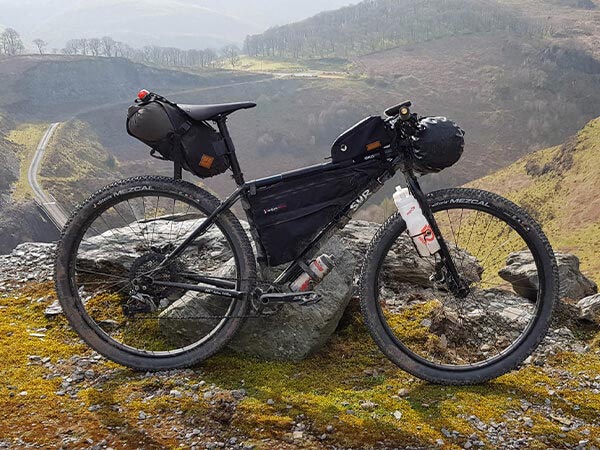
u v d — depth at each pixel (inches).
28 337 143.6
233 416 110.4
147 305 130.0
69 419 109.3
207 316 131.5
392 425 109.7
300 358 133.8
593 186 3801.7
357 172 124.4
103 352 128.0
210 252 162.7
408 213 122.9
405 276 174.7
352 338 145.3
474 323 153.9
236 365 131.2
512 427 111.1
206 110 120.1
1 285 177.3
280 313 134.6
